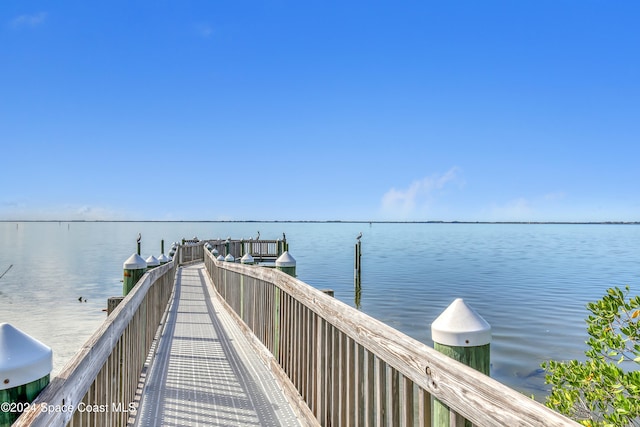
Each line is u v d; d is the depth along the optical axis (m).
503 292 19.19
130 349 3.34
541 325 13.07
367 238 84.88
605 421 3.41
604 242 71.75
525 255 41.97
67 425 1.58
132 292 3.68
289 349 3.97
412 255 41.38
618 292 3.71
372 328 2.16
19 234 112.19
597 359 3.86
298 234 109.06
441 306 16.05
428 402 1.67
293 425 3.35
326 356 2.91
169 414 3.54
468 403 1.35
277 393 4.02
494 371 8.94
